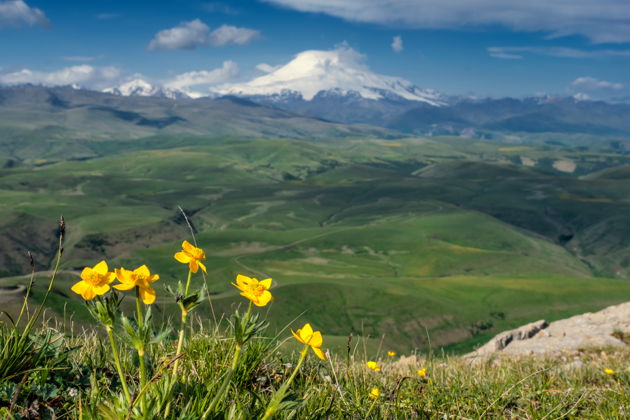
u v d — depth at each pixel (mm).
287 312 138250
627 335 14531
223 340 3582
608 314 18547
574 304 166750
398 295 158500
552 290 176625
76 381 2908
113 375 3041
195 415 2033
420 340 137125
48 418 2568
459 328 146000
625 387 5895
